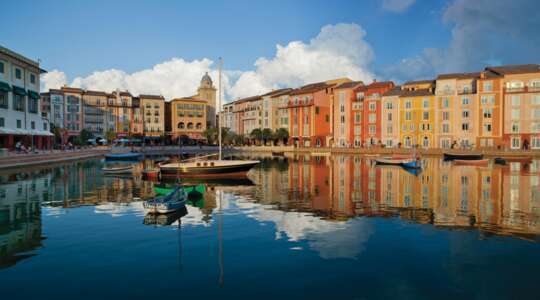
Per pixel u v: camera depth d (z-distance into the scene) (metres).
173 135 144.62
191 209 23.97
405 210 23.77
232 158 83.06
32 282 12.43
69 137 124.00
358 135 111.38
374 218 21.44
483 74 90.81
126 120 136.25
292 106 127.31
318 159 77.69
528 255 15.01
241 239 17.11
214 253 15.24
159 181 39.66
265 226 19.50
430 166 57.19
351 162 68.19
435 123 97.56
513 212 23.03
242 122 154.50
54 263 14.09
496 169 51.62
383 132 106.06
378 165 60.44
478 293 11.83
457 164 60.75
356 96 113.19
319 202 26.66
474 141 92.06
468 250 15.61
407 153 88.12
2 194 30.06
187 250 15.57
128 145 122.94
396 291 11.93
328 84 129.00
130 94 139.88
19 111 65.00
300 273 13.25
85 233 18.06
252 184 36.91
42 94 118.75
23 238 17.22
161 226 19.41
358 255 15.02
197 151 116.12
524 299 11.46
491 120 89.69
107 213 22.69
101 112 131.62
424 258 14.70
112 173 47.28
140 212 23.02
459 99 94.12
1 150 50.66
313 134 121.50
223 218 21.33
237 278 12.80
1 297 11.36
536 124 85.19
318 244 16.42
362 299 11.40
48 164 59.66
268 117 137.88
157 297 11.44
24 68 66.75
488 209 24.02
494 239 17.09
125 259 14.52
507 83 87.88
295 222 20.42
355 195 29.84
